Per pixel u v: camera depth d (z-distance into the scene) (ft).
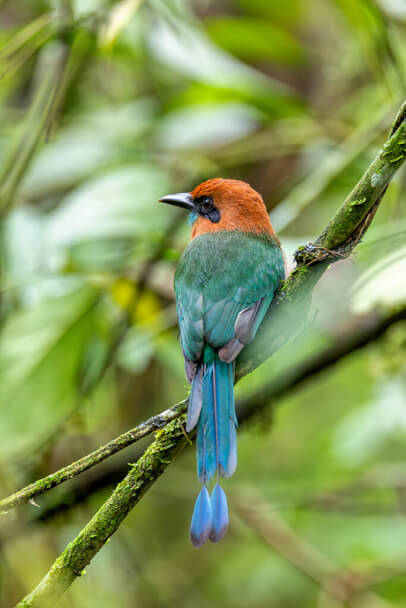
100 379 31.86
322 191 31.73
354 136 33.24
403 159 17.51
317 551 40.19
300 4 45.57
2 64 29.27
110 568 37.65
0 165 35.35
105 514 17.85
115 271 31.83
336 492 38.17
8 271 31.22
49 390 32.04
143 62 36.99
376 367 29.50
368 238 26.61
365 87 41.14
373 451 34.94
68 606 33.27
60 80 29.40
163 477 41.01
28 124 30.83
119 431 39.96
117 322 33.45
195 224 26.91
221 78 34.81
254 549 44.65
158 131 37.73
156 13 32.53
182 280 23.99
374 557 37.68
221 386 20.98
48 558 34.24
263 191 44.42
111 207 31.35
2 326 32.40
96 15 28.78
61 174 36.76
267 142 37.14
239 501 39.22
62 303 32.30
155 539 46.96
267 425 30.45
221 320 22.18
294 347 30.17
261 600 42.73
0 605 32.40
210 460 19.75
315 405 44.55
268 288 23.25
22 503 17.46
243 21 39.04
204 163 36.19
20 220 31.81
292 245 26.35
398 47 34.65
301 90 47.01
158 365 41.78
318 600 40.75
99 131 37.86
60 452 36.94
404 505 38.75
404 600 39.09
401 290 21.42
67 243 30.55
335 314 29.07
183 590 42.96
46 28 29.32
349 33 41.47
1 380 31.86
